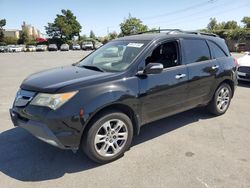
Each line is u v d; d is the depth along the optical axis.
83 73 4.01
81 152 4.12
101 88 3.61
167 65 4.48
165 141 4.50
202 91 5.10
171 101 4.51
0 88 9.00
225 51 5.71
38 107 3.46
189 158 3.90
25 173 3.56
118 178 3.43
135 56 4.16
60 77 3.87
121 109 3.94
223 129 5.02
